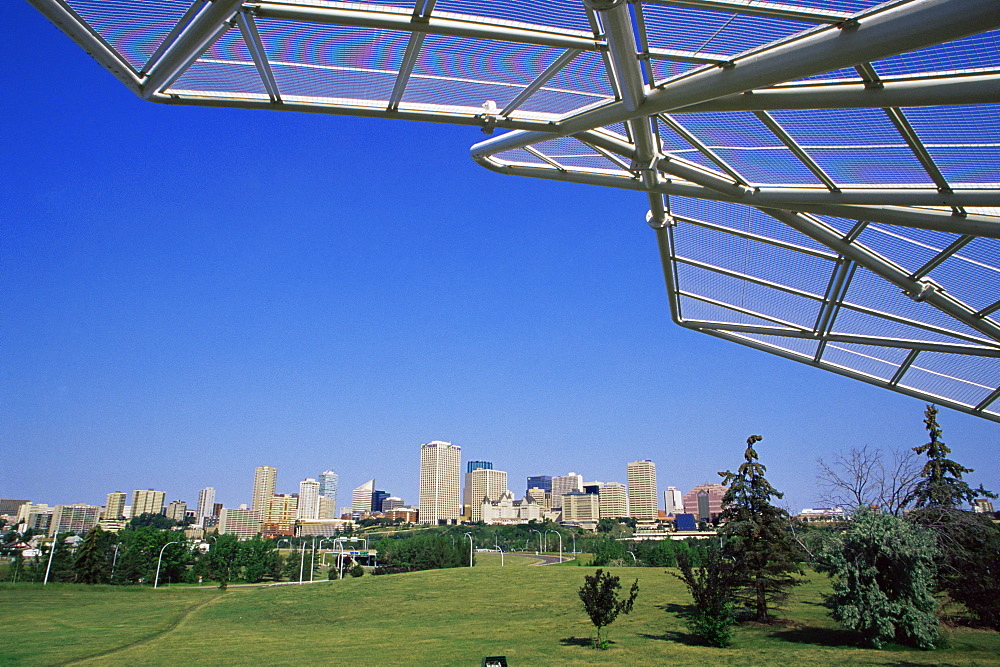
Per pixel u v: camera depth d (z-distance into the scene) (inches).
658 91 405.7
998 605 1227.2
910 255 603.8
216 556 4220.0
